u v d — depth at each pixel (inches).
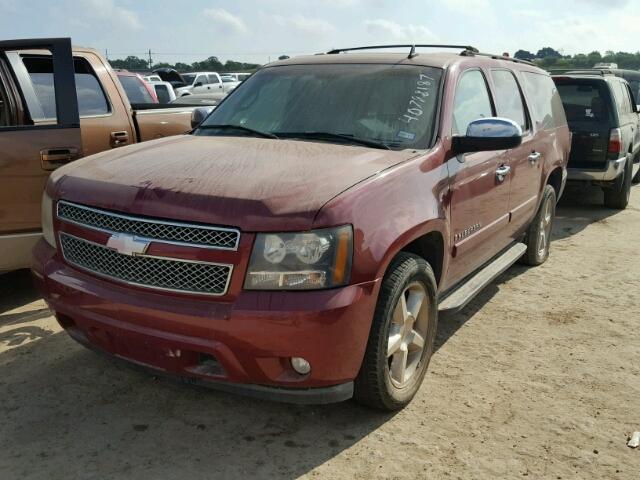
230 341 107.7
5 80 186.9
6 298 195.2
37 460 116.3
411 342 136.6
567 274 236.7
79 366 151.7
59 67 178.4
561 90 345.4
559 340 176.6
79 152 182.1
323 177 118.1
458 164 149.6
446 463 119.3
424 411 136.8
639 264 251.0
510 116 194.9
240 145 142.6
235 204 109.3
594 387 150.1
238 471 115.0
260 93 170.2
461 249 155.3
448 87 156.7
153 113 235.1
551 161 227.1
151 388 142.7
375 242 114.7
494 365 160.1
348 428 129.5
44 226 137.5
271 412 134.5
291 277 107.9
